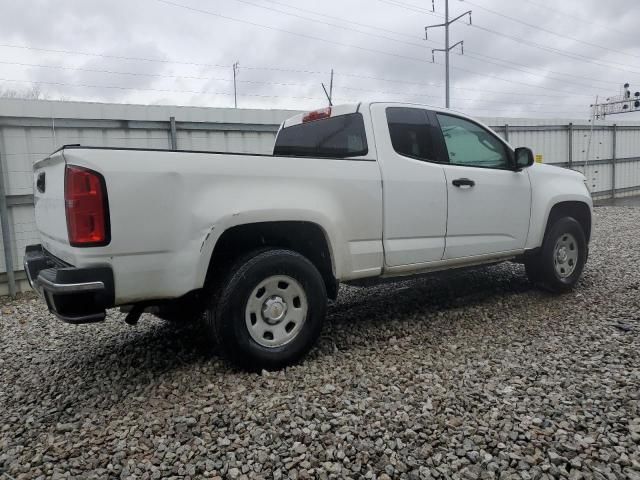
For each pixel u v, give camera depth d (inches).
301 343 129.6
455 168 164.1
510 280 222.4
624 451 86.0
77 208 103.0
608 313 167.5
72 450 94.1
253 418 101.5
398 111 156.0
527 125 566.9
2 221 254.8
